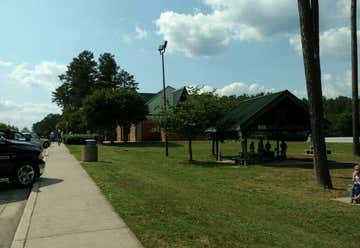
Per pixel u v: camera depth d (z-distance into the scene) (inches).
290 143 1862.7
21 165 485.7
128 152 1261.1
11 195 436.8
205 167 791.1
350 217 346.9
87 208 339.0
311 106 533.0
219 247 233.3
